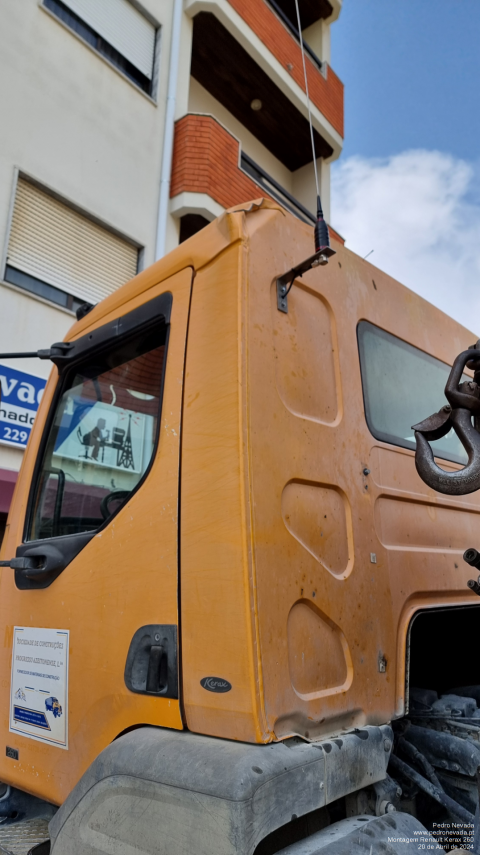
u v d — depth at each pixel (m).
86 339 2.40
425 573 2.29
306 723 1.57
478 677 2.87
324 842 1.48
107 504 2.06
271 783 1.34
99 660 1.88
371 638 1.90
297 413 1.86
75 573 2.05
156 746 1.53
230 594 1.53
